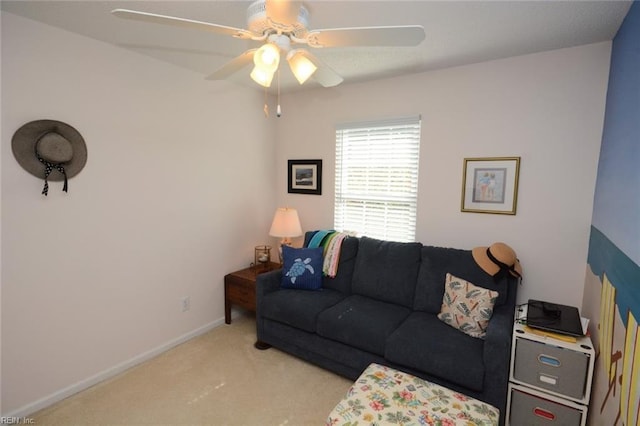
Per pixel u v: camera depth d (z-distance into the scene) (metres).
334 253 2.93
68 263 2.11
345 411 1.47
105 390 2.22
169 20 1.27
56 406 2.05
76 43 2.05
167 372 2.43
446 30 1.93
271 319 2.65
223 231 3.16
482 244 2.59
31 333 1.97
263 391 2.23
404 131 2.91
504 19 1.79
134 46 2.25
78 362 2.19
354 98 3.12
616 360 1.42
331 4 1.62
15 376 1.92
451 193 2.69
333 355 2.32
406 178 2.94
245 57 1.61
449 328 2.15
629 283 1.31
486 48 2.21
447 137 2.67
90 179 2.18
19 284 1.91
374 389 1.63
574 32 1.94
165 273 2.69
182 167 2.75
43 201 1.97
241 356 2.66
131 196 2.41
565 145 2.23
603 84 2.09
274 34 1.41
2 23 1.76
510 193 2.44
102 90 2.20
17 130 1.84
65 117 2.03
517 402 1.89
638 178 1.30
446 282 2.34
